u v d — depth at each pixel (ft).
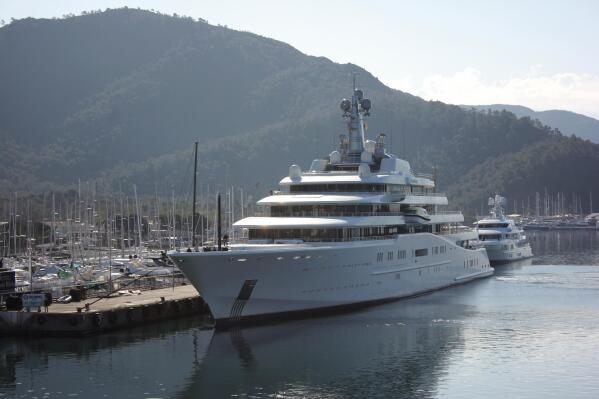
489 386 155.12
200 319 221.46
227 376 163.32
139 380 161.07
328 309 218.38
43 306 211.41
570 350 182.29
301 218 220.64
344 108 264.72
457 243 305.94
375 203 229.25
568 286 294.25
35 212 584.40
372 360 174.29
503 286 293.64
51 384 159.22
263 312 204.64
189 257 185.47
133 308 209.36
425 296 261.03
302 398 148.87
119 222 537.65
